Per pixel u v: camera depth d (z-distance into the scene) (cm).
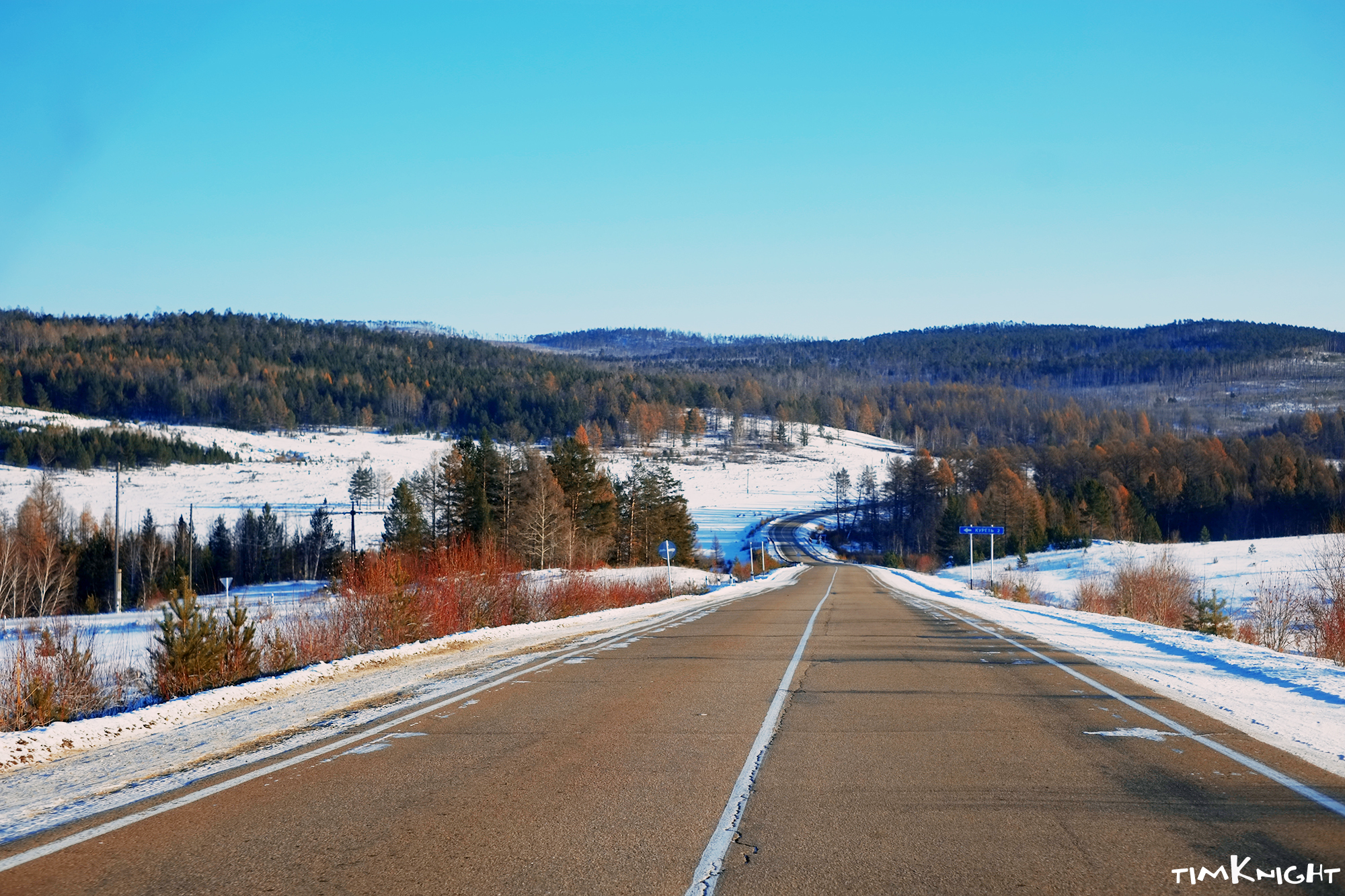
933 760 702
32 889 433
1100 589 4306
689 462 19688
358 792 614
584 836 514
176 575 5444
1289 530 10494
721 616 2514
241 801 593
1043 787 614
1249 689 1066
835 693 1049
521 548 5881
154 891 430
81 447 13438
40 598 5119
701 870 454
